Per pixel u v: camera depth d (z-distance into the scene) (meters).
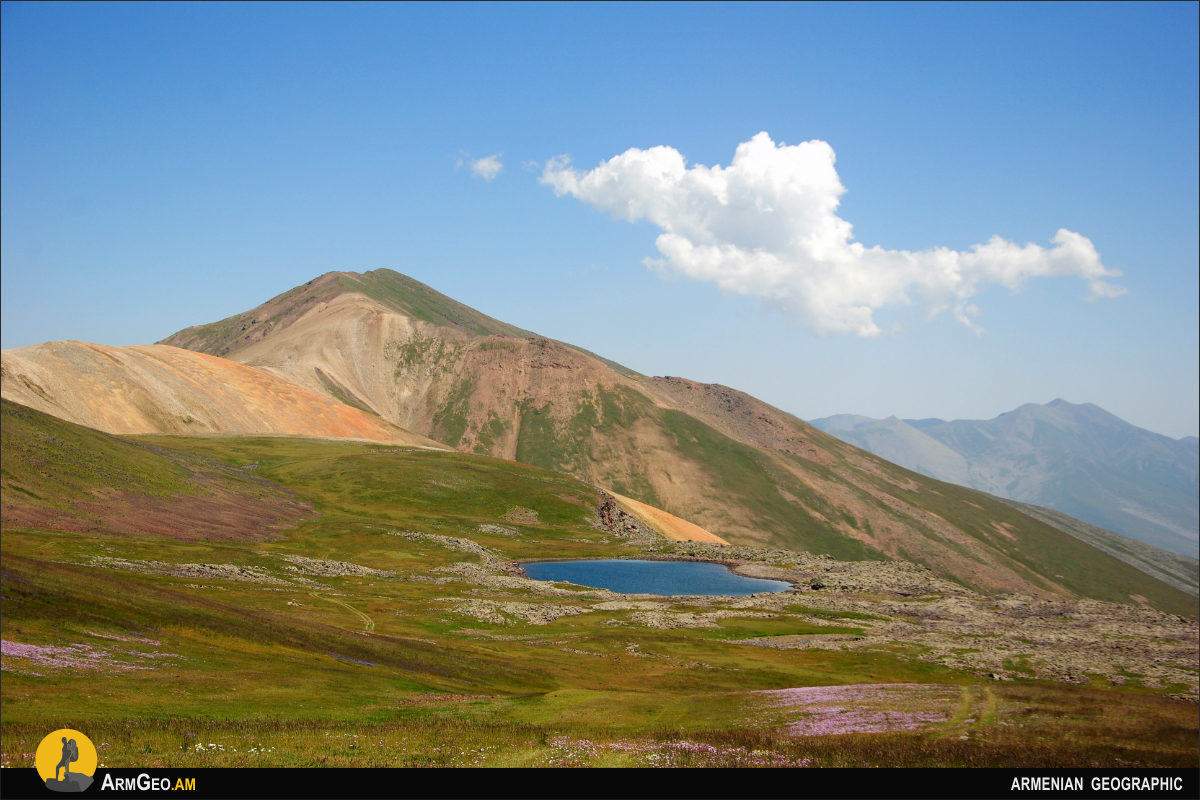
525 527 189.88
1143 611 110.88
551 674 67.19
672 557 163.88
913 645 87.81
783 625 98.38
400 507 189.62
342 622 82.19
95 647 49.91
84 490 133.38
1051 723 42.22
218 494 162.12
